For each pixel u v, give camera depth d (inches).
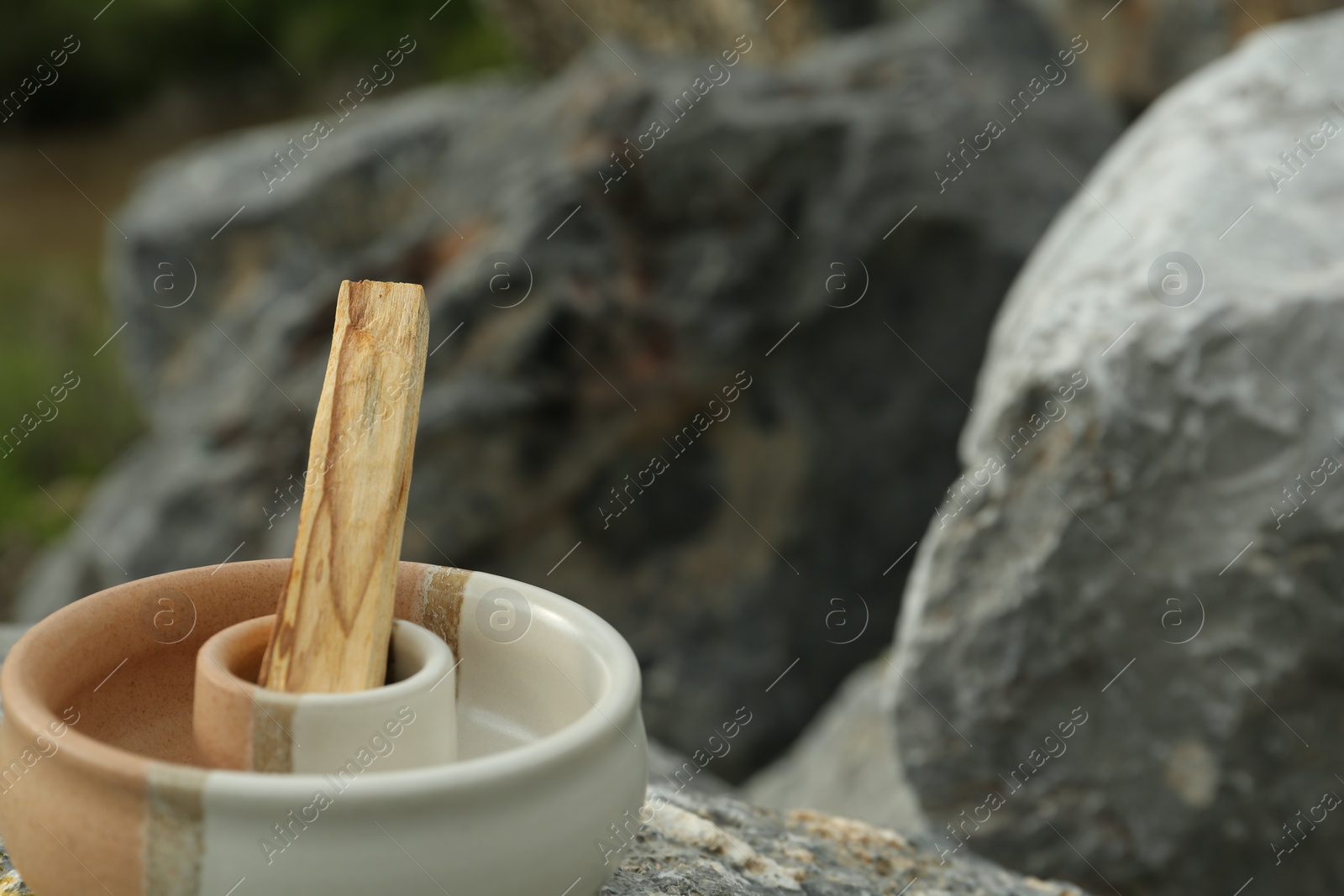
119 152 778.8
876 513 206.4
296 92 834.2
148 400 263.4
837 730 173.6
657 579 194.4
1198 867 104.0
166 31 807.7
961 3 253.9
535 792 41.8
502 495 182.7
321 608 46.2
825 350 195.0
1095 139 231.0
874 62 224.1
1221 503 97.7
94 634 49.3
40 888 43.5
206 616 53.2
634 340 182.1
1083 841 106.5
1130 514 98.4
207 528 207.8
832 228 189.5
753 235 187.0
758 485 195.0
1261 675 98.4
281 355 200.5
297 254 250.1
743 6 253.4
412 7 777.6
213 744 44.1
